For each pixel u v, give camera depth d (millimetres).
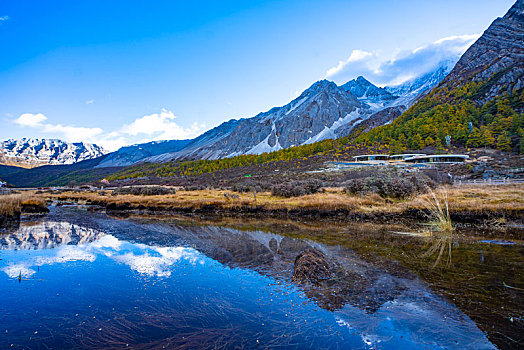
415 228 15000
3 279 8156
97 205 33344
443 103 151625
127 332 5074
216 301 6367
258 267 8883
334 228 15789
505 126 92875
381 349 4383
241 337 4801
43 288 7406
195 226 17844
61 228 17656
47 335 5027
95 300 6602
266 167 106875
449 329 4926
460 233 13398
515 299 6008
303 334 4883
